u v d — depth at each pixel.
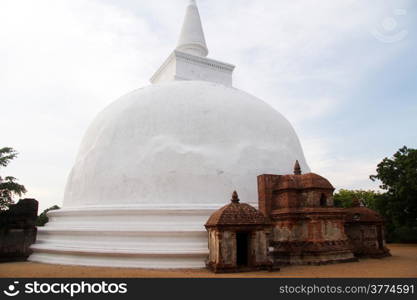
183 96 17.23
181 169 15.02
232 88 19.97
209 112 16.64
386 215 28.67
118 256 13.38
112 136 16.59
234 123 16.72
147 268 12.91
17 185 17.67
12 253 16.58
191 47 24.94
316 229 14.00
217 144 15.97
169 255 12.91
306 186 14.62
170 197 14.67
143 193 14.85
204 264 13.00
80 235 14.74
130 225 14.13
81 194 16.38
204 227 13.84
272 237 15.09
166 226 13.90
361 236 17.03
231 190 15.19
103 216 14.80
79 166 17.56
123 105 18.05
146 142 15.89
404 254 18.98
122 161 15.74
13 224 16.98
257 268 12.09
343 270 12.36
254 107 18.17
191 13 25.77
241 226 12.16
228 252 11.93
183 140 15.77
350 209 17.94
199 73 23.19
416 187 24.72
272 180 15.52
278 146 17.52
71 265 14.09
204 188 14.92
